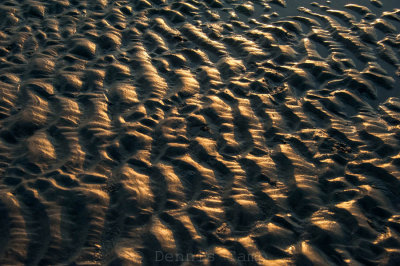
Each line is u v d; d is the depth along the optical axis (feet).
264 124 10.23
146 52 12.96
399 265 6.98
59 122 9.87
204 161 9.09
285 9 15.67
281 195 8.30
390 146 9.52
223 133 9.92
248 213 7.88
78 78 11.53
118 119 10.17
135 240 7.28
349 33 14.05
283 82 11.81
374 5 15.97
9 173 8.46
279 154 9.29
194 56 12.85
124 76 11.78
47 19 14.47
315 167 9.00
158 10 15.42
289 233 7.53
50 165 8.71
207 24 14.61
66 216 7.62
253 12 15.47
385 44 13.51
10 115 10.03
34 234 7.25
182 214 7.80
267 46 13.39
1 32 13.53
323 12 15.44
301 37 13.91
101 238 7.29
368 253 7.18
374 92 11.48
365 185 8.55
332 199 8.27
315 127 10.19
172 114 10.45
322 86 11.68
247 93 11.32
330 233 7.48
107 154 9.11
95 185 8.30
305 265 6.96
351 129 10.15
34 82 11.20
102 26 14.19
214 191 8.36
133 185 8.33
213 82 11.68
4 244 7.05
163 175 8.64
